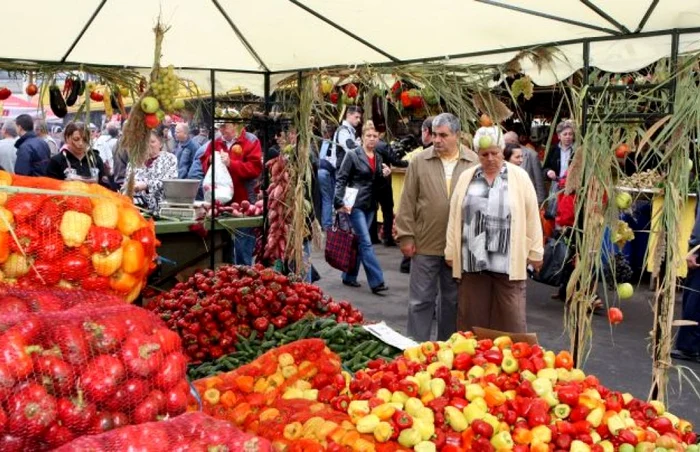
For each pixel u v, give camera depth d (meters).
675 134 2.71
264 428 2.63
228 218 5.73
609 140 3.04
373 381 2.89
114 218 2.12
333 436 2.48
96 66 4.43
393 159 7.73
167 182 5.51
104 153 8.35
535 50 3.21
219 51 4.31
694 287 5.35
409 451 2.46
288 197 5.25
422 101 3.83
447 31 3.33
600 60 2.98
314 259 9.80
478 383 2.75
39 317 1.62
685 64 2.67
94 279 2.05
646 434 2.56
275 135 5.78
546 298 7.56
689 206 6.98
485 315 4.58
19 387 1.49
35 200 2.02
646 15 2.59
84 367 1.59
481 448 2.48
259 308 4.01
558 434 2.53
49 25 3.67
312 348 3.28
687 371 5.23
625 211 3.35
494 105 3.62
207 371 3.62
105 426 1.58
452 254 4.58
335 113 5.67
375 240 11.18
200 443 1.50
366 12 3.22
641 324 6.53
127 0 3.39
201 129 8.26
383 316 6.84
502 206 4.34
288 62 4.48
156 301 4.29
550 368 2.89
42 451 1.50
